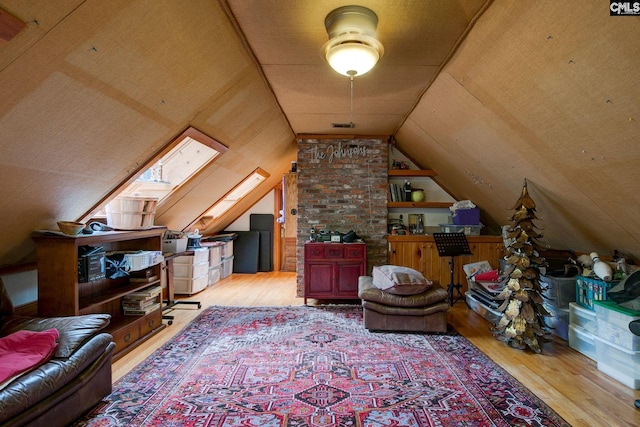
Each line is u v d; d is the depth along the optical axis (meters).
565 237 3.79
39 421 1.82
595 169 2.54
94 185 2.87
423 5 2.05
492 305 3.86
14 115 1.82
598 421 2.11
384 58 2.71
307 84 3.29
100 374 2.31
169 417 2.15
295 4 2.06
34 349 2.03
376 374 2.72
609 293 2.85
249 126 3.96
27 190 2.36
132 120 2.51
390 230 5.39
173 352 3.14
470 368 2.83
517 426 2.06
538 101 2.38
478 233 5.11
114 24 1.75
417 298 3.66
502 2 1.92
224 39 2.36
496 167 3.62
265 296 5.30
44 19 1.51
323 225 5.21
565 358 3.04
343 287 4.74
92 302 2.94
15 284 3.03
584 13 1.66
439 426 2.06
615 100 1.95
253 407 2.27
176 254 4.63
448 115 3.47
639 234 2.85
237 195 6.24
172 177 4.11
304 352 3.15
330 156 5.21
